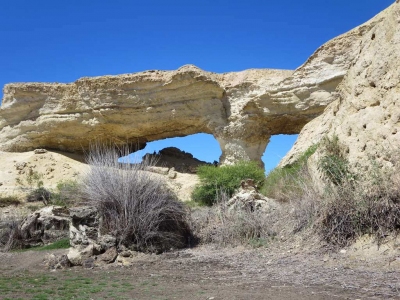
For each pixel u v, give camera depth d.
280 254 8.36
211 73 36.88
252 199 11.34
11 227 13.86
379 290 5.39
